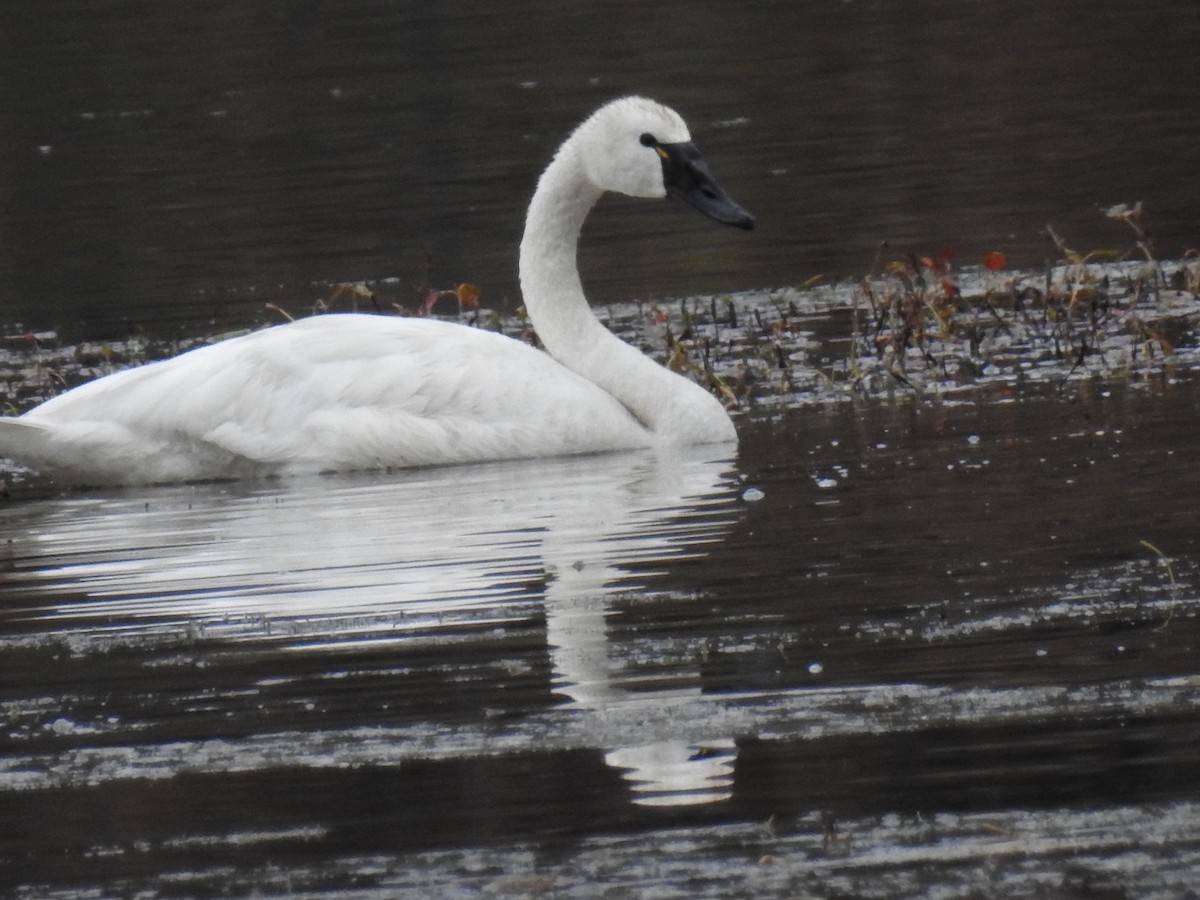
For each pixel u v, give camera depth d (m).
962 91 29.64
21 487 14.46
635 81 31.78
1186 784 7.61
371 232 23.47
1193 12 34.06
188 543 12.13
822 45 33.75
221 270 22.08
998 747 8.07
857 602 9.96
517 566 11.07
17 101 33.03
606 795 7.83
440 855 7.39
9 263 23.12
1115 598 9.73
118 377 14.34
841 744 8.20
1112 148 25.36
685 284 20.70
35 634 10.39
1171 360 15.91
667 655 9.37
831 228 22.53
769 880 7.06
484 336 14.56
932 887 6.95
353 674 9.38
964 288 19.44
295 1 39.41
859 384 16.09
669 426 14.57
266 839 7.64
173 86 33.41
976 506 11.66
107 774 8.38
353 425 14.01
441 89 32.00
